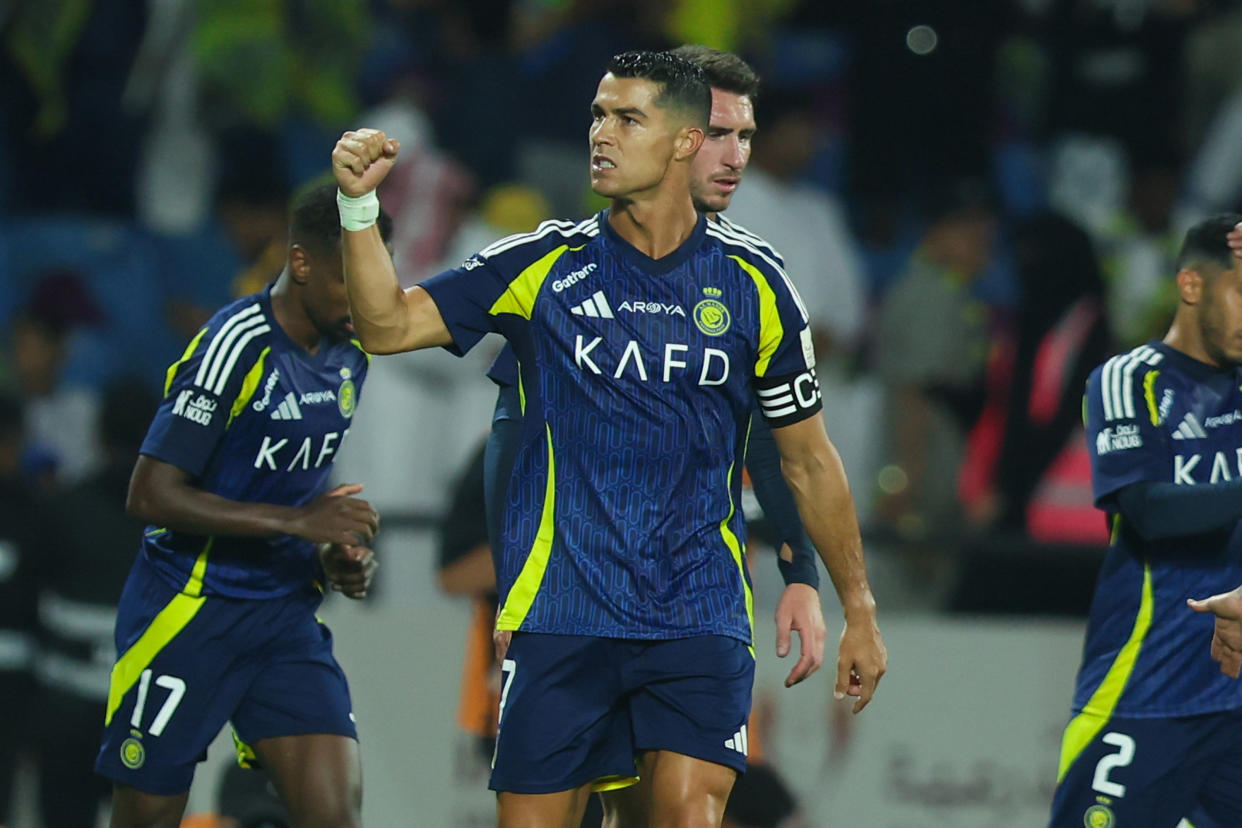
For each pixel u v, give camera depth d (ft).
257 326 53.36
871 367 92.53
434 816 75.61
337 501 52.80
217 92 99.66
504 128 99.66
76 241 97.45
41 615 75.10
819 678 77.46
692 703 46.01
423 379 87.15
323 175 101.04
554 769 45.88
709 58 52.44
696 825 45.62
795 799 74.38
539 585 45.88
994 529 87.35
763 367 47.01
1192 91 112.78
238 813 60.59
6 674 74.74
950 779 77.87
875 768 77.46
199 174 100.89
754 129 53.01
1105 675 56.34
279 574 54.75
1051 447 87.97
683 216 46.24
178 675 54.03
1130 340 90.43
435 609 77.36
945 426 89.04
